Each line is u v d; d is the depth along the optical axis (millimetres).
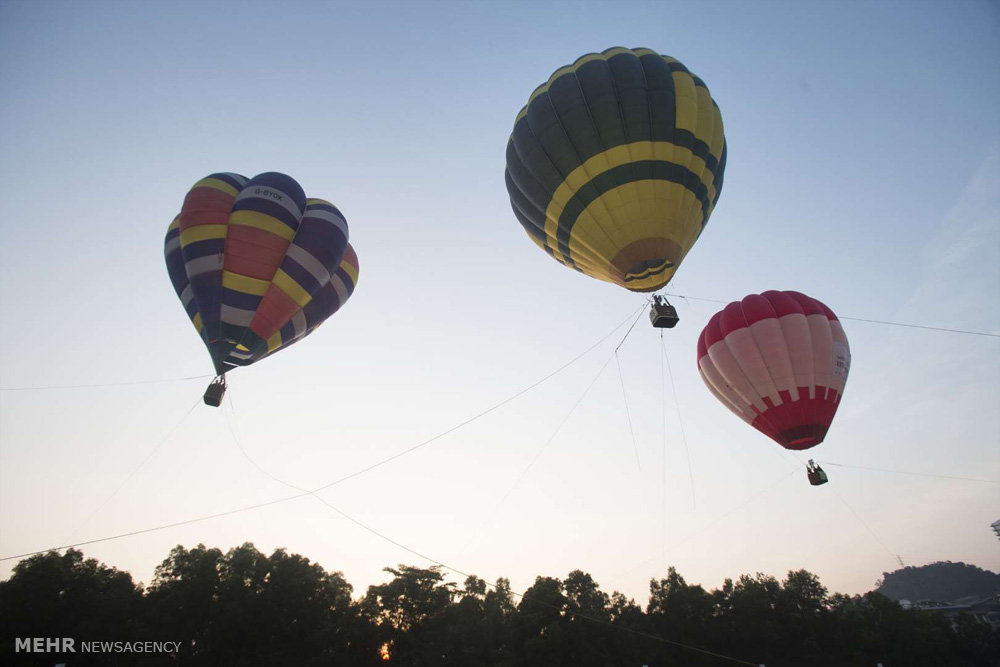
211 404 16453
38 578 31109
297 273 17828
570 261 22156
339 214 19828
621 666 39469
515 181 22000
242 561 37219
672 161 19094
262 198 18094
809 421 20047
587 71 20172
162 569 37156
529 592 44562
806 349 20562
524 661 39000
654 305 18797
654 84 19797
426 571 42000
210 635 32719
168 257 19078
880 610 51844
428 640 38312
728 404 22344
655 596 46719
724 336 22000
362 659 37594
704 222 20750
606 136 19203
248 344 17125
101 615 31078
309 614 35594
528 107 21250
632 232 18922
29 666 29031
